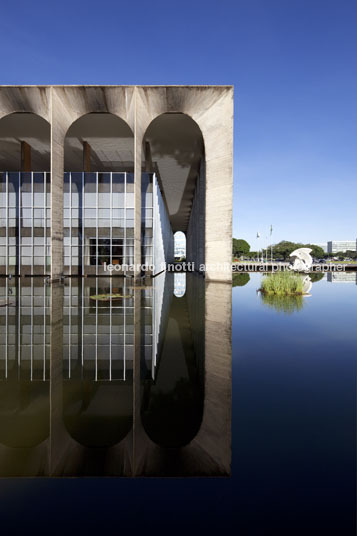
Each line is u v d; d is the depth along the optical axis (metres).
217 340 6.09
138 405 3.50
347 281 20.75
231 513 1.92
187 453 2.56
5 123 22.14
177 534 1.75
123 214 22.19
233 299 11.82
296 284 13.57
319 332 6.71
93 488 2.22
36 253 21.92
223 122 18.16
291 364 4.74
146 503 2.04
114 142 25.66
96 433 2.93
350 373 4.35
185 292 13.99
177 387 3.96
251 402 3.49
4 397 3.73
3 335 6.47
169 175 35.09
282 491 2.11
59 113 18.27
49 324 7.48
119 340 6.12
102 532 1.77
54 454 2.61
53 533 1.78
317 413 3.21
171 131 23.56
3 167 32.81
